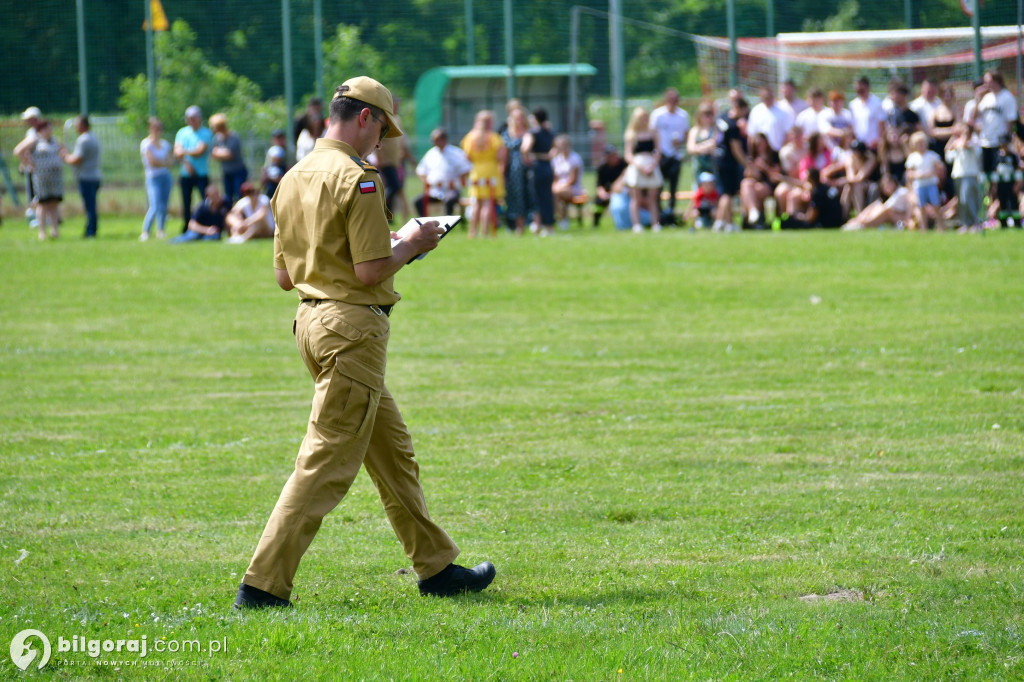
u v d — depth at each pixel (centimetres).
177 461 2195
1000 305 3919
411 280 4834
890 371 2930
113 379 3011
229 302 4381
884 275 4712
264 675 1188
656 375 2958
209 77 10400
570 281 4759
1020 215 6328
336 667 1208
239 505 1908
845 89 9075
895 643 1259
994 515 1783
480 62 11419
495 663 1219
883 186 6775
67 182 9612
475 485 2008
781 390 2748
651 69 12538
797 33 9669
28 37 10181
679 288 4516
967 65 8650
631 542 1700
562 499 1922
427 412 2575
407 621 1370
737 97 6912
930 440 2258
